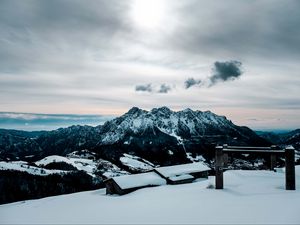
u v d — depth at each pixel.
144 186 45.34
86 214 15.21
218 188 19.80
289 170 17.92
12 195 140.62
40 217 15.18
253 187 19.45
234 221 11.02
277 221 10.59
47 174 189.75
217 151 19.94
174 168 54.19
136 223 11.93
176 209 14.31
